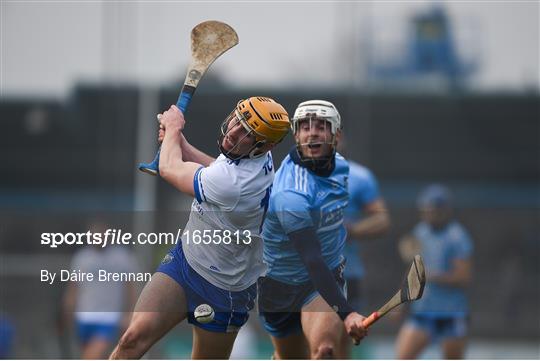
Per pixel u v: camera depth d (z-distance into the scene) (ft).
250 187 55.77
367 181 78.89
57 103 185.37
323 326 60.49
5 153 180.75
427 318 98.89
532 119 184.55
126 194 170.50
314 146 59.57
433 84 185.88
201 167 55.93
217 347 59.77
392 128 182.50
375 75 183.73
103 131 172.76
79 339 96.84
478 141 183.83
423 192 179.32
